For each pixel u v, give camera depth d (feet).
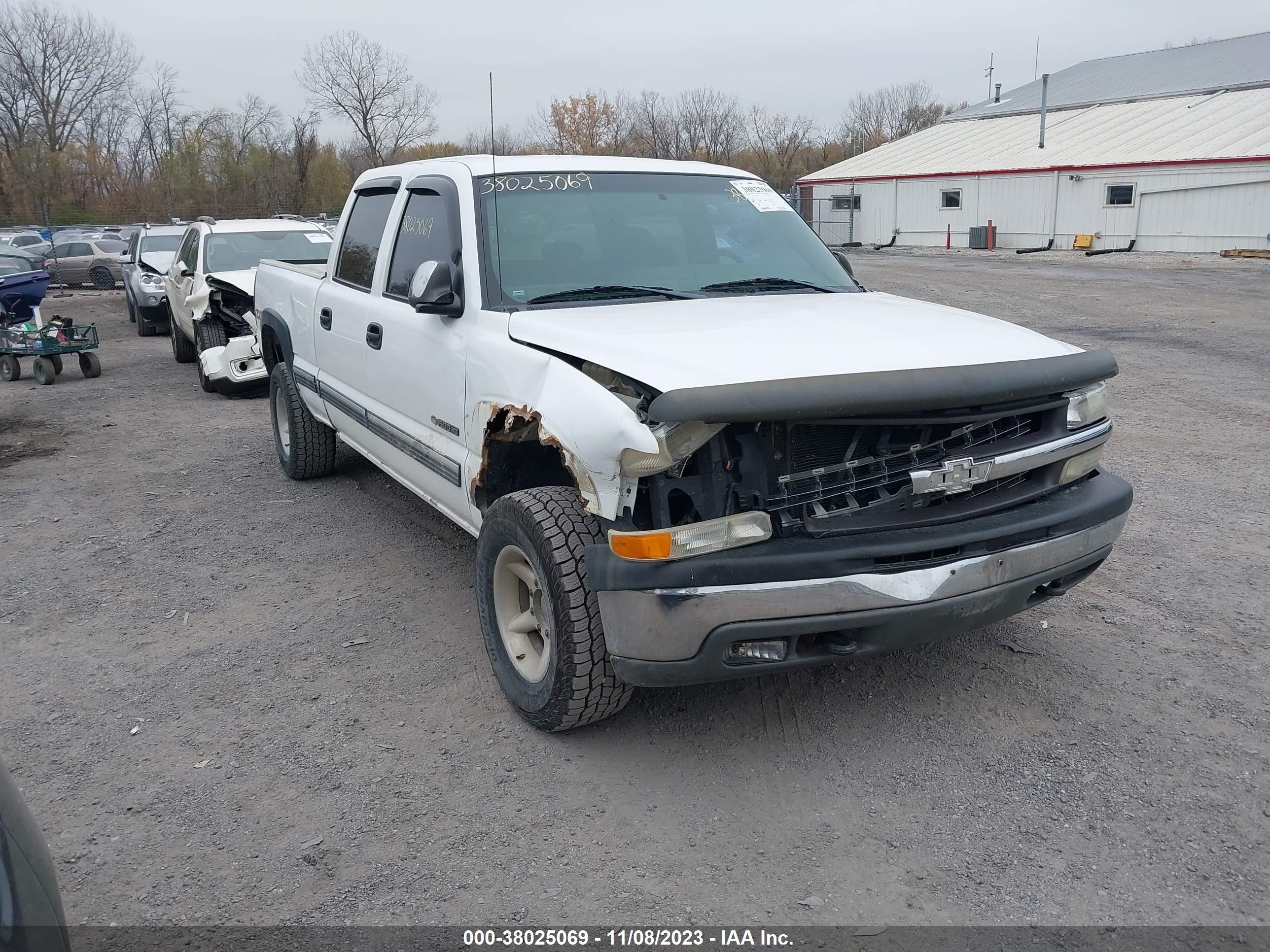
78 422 31.60
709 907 8.84
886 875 9.17
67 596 16.70
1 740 12.11
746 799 10.41
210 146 182.39
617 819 10.16
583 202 14.46
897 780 10.63
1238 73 113.91
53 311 70.08
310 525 20.10
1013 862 9.27
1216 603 14.85
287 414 22.72
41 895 6.23
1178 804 10.03
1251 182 85.30
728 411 9.14
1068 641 13.73
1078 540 10.92
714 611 9.56
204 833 10.16
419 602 15.94
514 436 11.83
